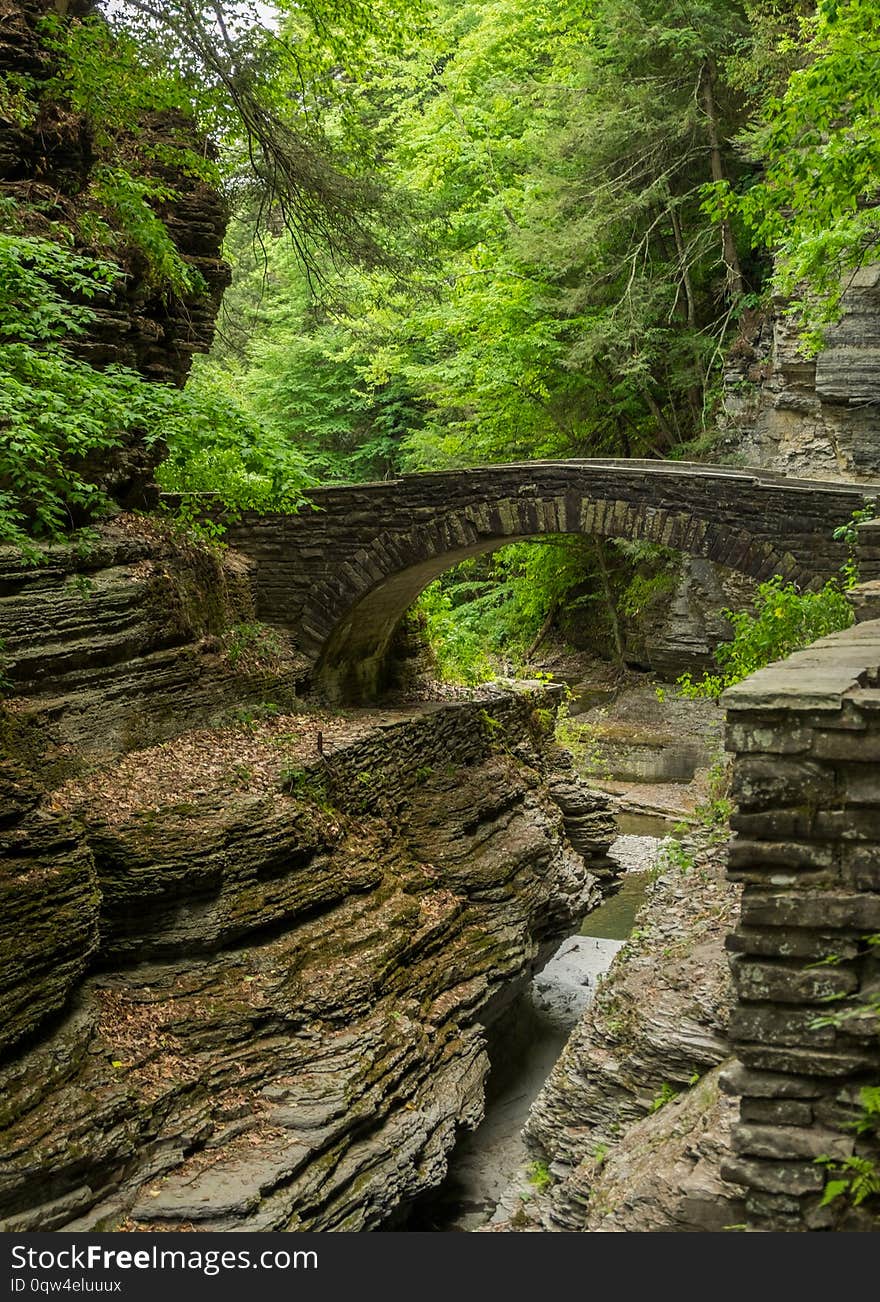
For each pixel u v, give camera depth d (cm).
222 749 1655
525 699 2448
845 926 488
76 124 1670
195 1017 1251
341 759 1728
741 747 505
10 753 1330
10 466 1282
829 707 487
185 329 1930
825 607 1402
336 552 2064
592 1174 829
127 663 1583
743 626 1476
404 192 2083
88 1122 1034
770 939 499
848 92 1252
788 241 1510
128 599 1597
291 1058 1271
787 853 498
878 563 1266
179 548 1789
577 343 3128
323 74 1828
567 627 3812
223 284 2006
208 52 1670
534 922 1914
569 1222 825
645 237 3105
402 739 1928
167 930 1321
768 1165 495
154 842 1324
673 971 983
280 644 2044
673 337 3269
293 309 3975
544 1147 973
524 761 2345
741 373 2909
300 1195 1098
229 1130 1157
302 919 1470
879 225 1412
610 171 3142
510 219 3372
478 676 2650
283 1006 1308
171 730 1656
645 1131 806
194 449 1592
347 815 1706
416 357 3975
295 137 1892
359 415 4162
